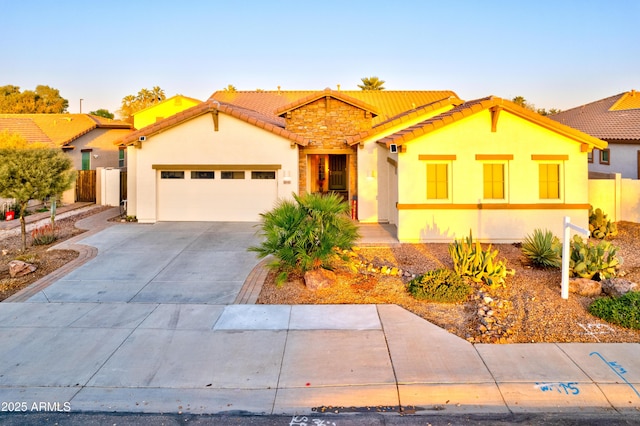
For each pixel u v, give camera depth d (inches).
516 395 234.5
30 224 727.7
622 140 978.7
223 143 719.7
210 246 564.1
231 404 230.5
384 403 230.8
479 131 573.0
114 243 579.5
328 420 217.5
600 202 699.4
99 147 1295.5
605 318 322.3
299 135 756.6
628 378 247.4
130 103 2463.1
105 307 362.6
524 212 580.7
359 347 286.8
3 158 516.4
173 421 217.6
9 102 2298.2
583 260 407.2
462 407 227.3
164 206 733.3
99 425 213.9
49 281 428.1
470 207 575.2
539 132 574.2
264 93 1251.2
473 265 404.5
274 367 263.7
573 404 228.4
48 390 242.2
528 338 298.0
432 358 271.1
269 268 420.8
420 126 632.4
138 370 262.1
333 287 398.9
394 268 446.3
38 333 312.8
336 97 748.0
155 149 719.7
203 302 373.4
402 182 575.8
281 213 415.5
